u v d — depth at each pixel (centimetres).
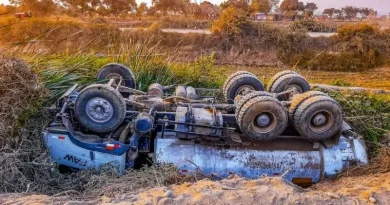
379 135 716
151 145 617
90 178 538
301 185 603
